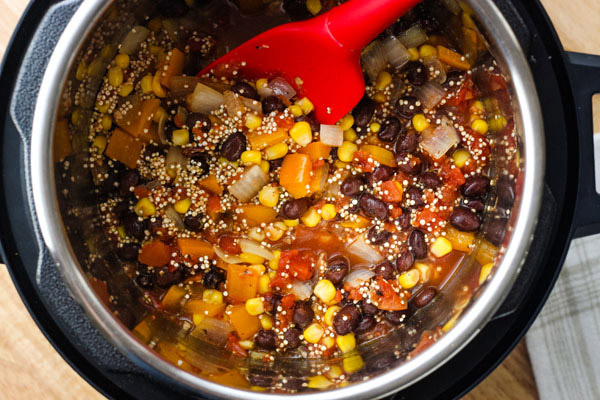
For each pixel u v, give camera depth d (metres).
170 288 0.49
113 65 0.47
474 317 0.42
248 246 0.49
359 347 0.49
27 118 0.44
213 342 0.49
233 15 0.50
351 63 0.48
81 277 0.42
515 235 0.43
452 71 0.50
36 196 0.41
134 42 0.48
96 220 0.48
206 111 0.49
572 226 0.45
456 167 0.50
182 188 0.49
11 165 0.44
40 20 0.44
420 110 0.50
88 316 0.42
